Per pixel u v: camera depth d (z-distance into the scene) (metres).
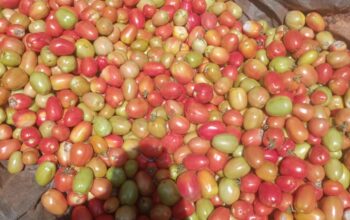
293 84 0.66
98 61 0.69
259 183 0.59
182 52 0.72
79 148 0.60
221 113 0.67
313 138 0.62
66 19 0.69
